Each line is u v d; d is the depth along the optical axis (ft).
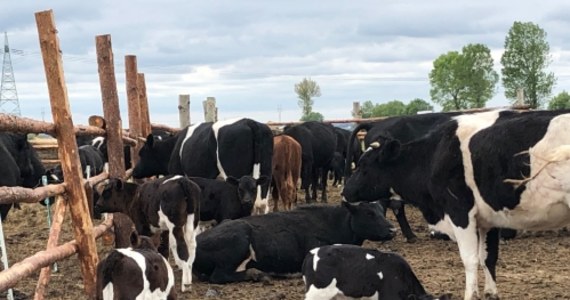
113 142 36.96
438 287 29.55
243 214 36.50
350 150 39.19
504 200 24.80
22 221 53.78
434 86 170.71
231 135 40.37
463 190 26.16
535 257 35.83
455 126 26.48
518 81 140.26
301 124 62.59
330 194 69.97
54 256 24.39
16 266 21.24
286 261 31.86
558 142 23.36
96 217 42.09
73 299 28.94
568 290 28.71
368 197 31.04
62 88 26.86
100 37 36.58
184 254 29.66
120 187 31.78
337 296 24.68
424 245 40.34
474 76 167.12
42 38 26.66
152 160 45.83
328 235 32.45
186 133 43.37
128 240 36.17
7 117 22.56
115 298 21.22
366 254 24.70
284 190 51.08
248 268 31.76
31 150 39.11
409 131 42.68
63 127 26.96
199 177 38.58
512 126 24.54
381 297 24.43
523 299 27.37
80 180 27.35
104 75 36.70
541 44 139.44
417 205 29.53
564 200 23.41
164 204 29.86
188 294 29.27
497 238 27.48
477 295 26.27
